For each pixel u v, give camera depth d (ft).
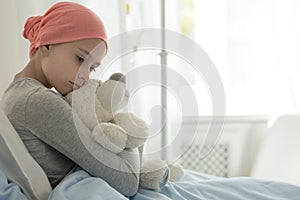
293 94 5.97
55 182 2.79
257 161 5.60
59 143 2.60
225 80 6.10
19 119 2.68
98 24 2.82
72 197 2.37
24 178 2.54
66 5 2.93
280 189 3.07
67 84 2.84
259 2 6.03
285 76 5.98
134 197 2.78
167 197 2.80
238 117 5.95
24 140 2.70
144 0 5.63
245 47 6.12
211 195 3.00
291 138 5.44
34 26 3.06
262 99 6.18
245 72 6.18
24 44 4.83
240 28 6.09
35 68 3.02
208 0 6.01
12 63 4.60
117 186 2.63
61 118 2.60
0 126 2.55
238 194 3.02
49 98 2.64
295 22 5.81
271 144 5.56
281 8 5.87
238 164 6.08
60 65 2.80
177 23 6.04
